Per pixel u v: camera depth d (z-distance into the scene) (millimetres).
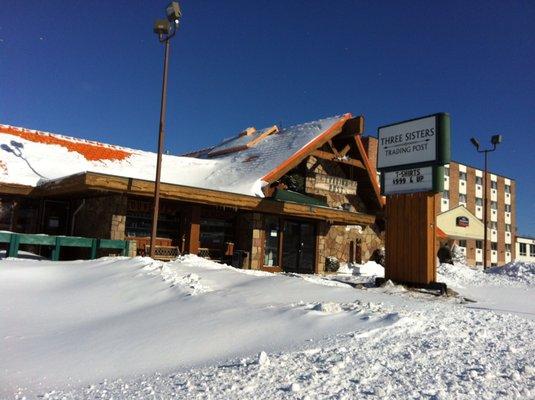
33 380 4891
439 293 12828
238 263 17750
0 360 5566
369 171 22828
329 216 19234
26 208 17312
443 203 53656
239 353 5609
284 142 22281
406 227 13734
